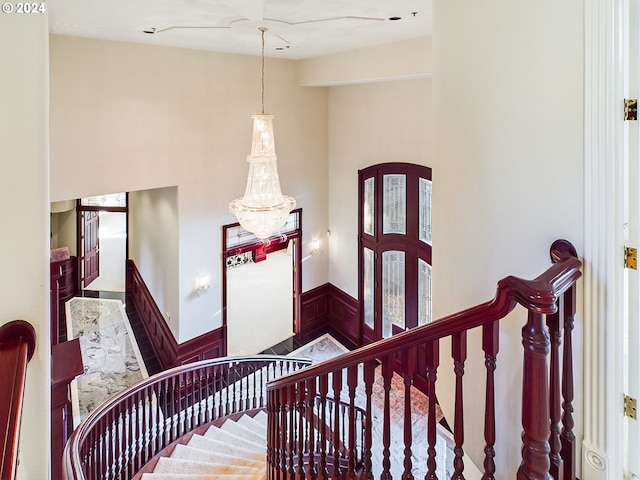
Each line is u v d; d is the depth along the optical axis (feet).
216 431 17.16
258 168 17.19
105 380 23.08
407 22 15.20
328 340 28.43
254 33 16.93
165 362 24.58
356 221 26.81
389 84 23.21
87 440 11.39
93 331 28.73
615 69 4.84
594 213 5.12
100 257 39.04
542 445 4.23
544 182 5.76
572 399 5.29
